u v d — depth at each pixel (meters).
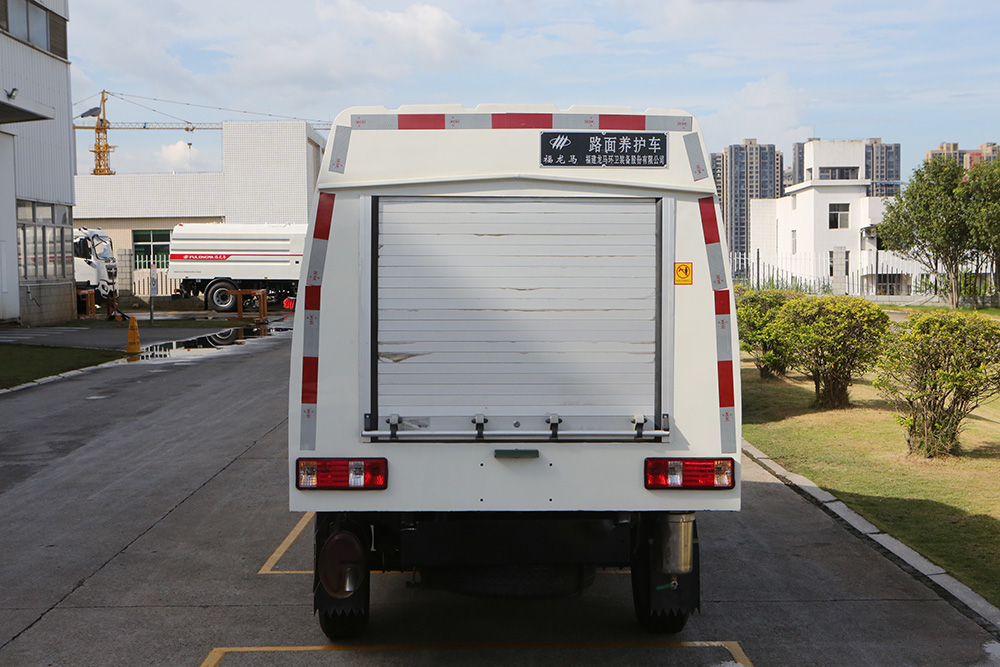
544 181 4.79
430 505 4.76
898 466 9.96
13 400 15.44
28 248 31.38
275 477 9.89
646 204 4.81
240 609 6.03
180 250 41.34
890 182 60.09
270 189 54.69
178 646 5.41
